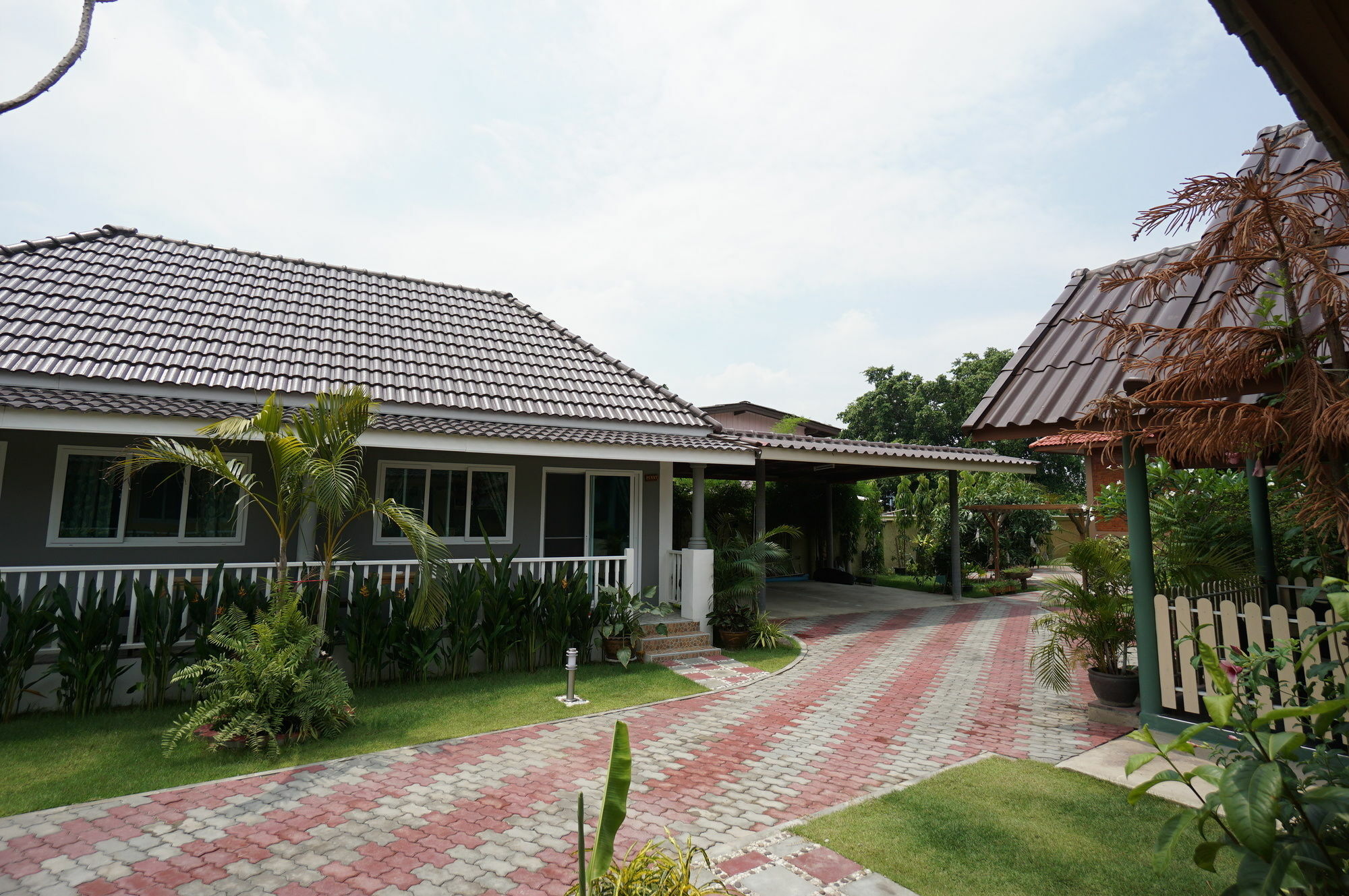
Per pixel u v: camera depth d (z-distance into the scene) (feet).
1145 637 20.72
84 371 27.94
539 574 37.42
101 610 23.15
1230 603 19.25
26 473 27.27
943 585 63.21
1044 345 22.75
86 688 22.71
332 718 21.58
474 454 36.29
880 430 134.10
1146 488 20.85
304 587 25.55
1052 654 25.76
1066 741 21.42
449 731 22.27
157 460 22.33
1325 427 12.60
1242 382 15.19
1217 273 20.63
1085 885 12.65
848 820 15.53
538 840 14.87
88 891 12.82
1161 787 17.12
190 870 13.57
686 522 61.93
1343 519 13.08
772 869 13.34
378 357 37.37
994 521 68.59
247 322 36.42
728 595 37.70
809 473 61.77
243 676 20.52
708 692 28.02
